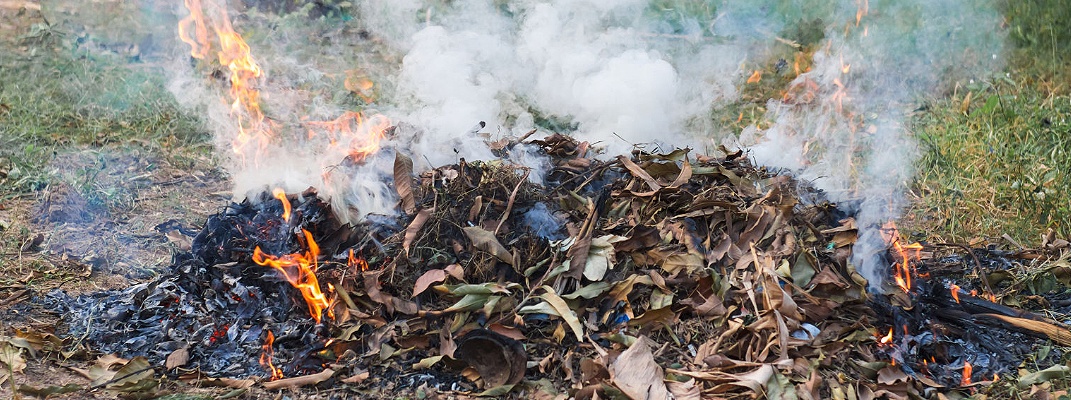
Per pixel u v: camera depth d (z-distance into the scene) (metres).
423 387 3.10
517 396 3.06
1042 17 8.04
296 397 3.05
